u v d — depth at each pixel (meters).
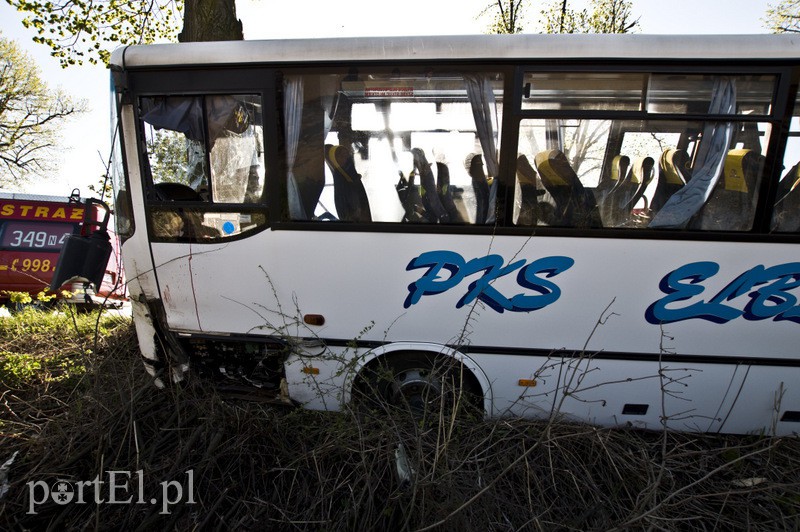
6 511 2.41
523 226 2.97
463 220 3.01
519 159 2.95
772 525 2.48
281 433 2.97
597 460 2.76
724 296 2.92
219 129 3.10
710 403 3.05
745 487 2.67
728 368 2.99
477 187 2.99
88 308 6.37
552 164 2.95
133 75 3.09
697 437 3.08
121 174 3.19
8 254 6.98
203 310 3.22
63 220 7.32
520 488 2.62
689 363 3.00
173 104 3.11
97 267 3.25
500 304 3.03
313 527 2.40
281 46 2.98
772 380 2.99
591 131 2.93
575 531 2.26
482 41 2.89
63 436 2.88
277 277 3.12
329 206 3.06
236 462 2.74
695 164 2.93
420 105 2.97
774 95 2.80
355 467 2.62
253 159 3.09
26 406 3.44
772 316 2.92
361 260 3.05
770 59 2.76
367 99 3.00
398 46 2.92
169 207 3.16
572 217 2.96
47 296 5.82
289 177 3.06
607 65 2.83
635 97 2.88
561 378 3.08
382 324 3.10
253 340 3.19
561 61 2.85
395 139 3.01
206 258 3.16
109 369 3.79
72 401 3.36
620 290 2.96
